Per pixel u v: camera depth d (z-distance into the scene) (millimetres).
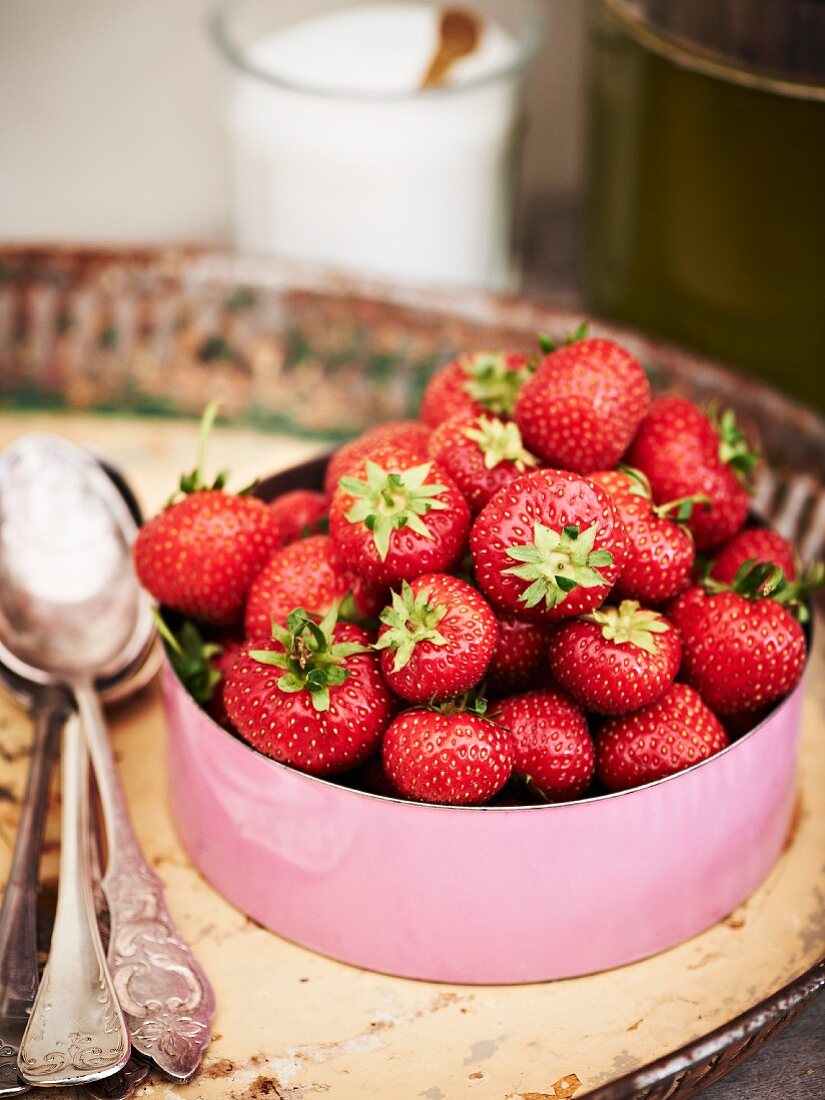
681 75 657
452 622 479
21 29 811
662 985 511
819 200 653
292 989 510
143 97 844
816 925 528
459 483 514
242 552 524
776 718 506
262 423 709
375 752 498
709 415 545
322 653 485
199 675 530
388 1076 488
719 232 680
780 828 539
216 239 912
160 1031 488
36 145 855
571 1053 493
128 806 568
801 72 629
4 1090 473
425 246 787
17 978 493
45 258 716
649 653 490
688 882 511
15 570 609
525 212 921
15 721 596
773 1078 506
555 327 697
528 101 819
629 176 707
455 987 511
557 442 520
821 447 647
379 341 713
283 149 759
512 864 488
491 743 477
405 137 751
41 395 714
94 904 519
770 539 543
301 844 502
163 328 721
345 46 788
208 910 534
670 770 500
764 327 696
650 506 512
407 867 491
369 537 496
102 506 623
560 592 479
